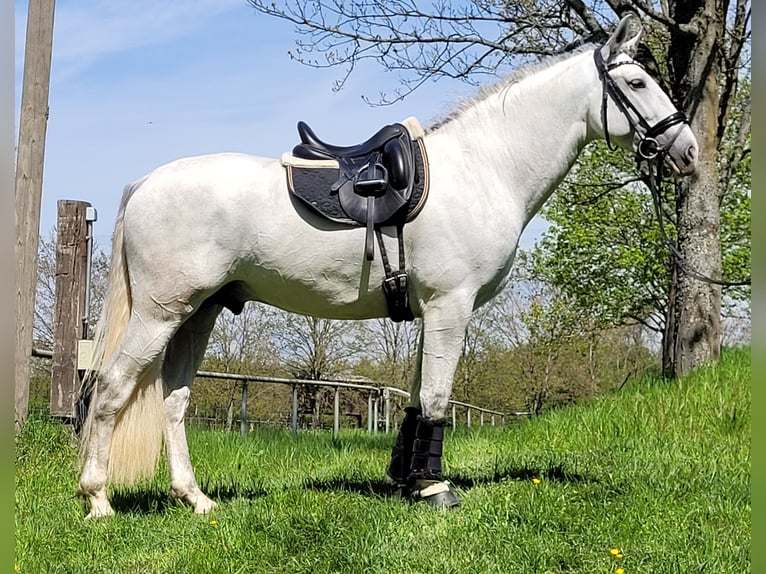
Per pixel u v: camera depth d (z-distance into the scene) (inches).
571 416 360.8
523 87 197.0
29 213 296.7
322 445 344.5
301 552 162.1
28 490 222.2
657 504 197.3
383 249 183.9
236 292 197.8
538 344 1147.3
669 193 708.0
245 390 397.4
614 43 194.9
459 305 186.9
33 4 300.2
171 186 182.5
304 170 185.3
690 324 433.1
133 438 185.3
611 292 838.5
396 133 188.9
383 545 165.5
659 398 350.9
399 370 1053.2
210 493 217.0
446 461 278.7
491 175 192.7
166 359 199.3
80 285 314.8
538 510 184.7
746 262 773.9
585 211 815.7
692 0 436.1
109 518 184.2
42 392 554.9
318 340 987.9
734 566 158.4
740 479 228.1
